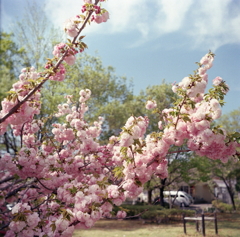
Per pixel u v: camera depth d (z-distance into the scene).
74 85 18.06
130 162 2.91
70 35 3.04
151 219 15.15
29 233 2.97
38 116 11.98
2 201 4.06
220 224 13.80
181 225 13.94
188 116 2.92
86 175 4.85
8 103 2.86
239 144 3.07
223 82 3.34
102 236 10.86
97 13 3.09
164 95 17.30
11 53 15.76
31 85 2.98
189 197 22.81
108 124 18.45
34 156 3.64
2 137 11.59
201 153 3.12
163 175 3.10
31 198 4.78
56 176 4.19
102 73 20.44
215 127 2.96
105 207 2.98
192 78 2.83
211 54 3.75
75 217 2.79
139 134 2.63
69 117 6.29
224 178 22.56
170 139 2.92
